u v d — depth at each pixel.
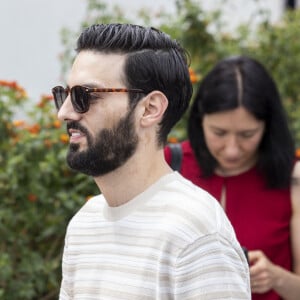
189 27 4.85
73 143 1.74
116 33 1.75
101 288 1.75
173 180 1.77
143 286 1.66
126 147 1.73
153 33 1.79
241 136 2.71
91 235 1.84
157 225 1.69
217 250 1.63
